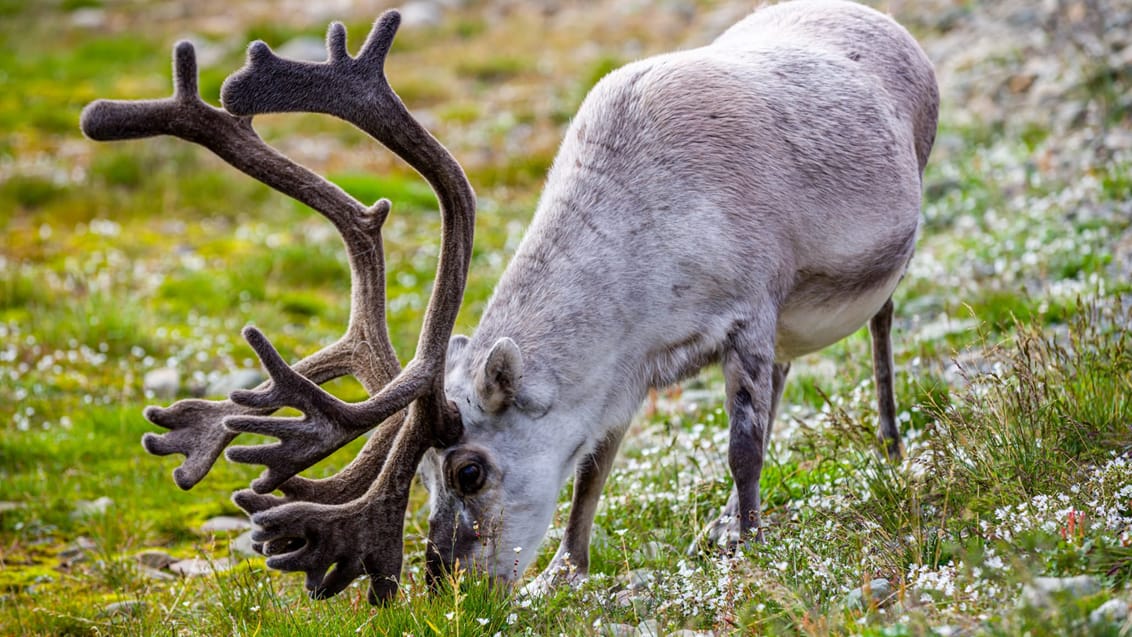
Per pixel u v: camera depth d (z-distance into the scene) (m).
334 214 10.66
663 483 13.16
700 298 10.87
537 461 10.43
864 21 13.22
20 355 20.67
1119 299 13.30
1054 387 11.68
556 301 10.64
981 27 31.17
